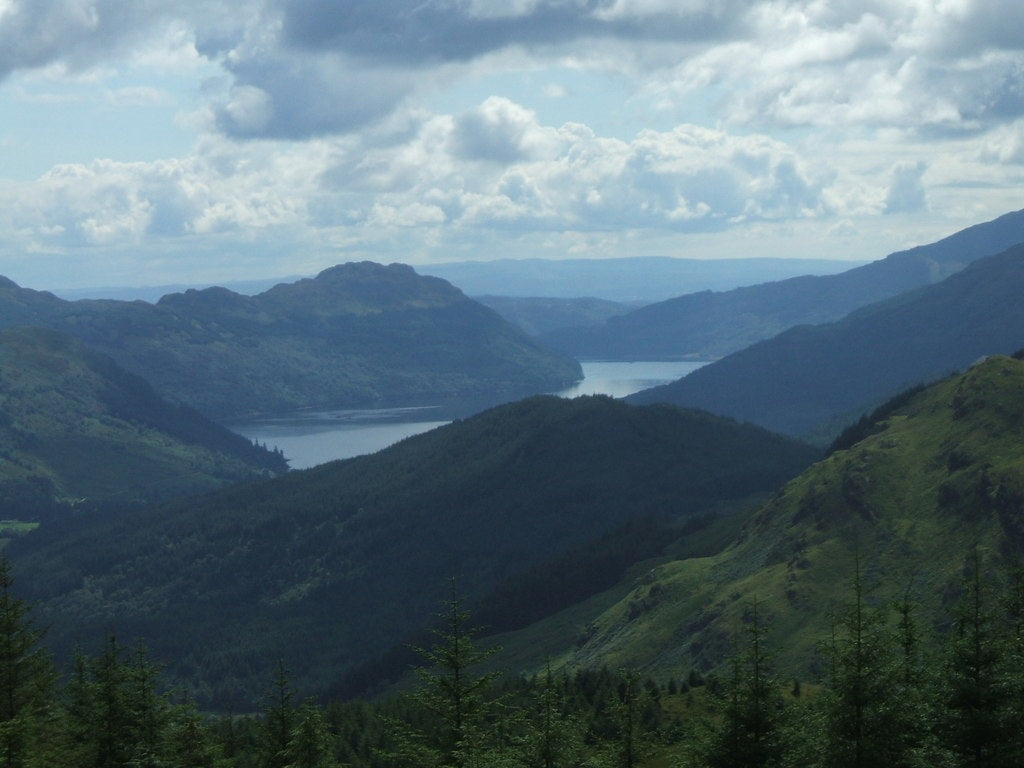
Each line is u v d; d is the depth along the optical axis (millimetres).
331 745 65812
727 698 54125
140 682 61656
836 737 48750
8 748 55094
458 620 60688
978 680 49438
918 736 48594
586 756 59469
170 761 59875
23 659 65375
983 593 53844
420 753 59531
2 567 65812
